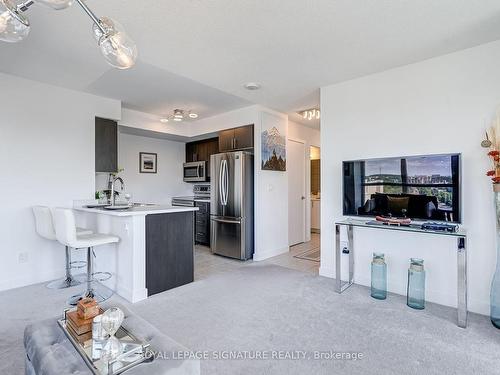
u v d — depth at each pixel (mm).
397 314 2406
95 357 1146
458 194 2428
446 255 2588
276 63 2764
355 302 2662
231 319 2334
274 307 2562
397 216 2754
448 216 2477
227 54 2570
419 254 2740
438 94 2643
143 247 2818
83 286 3145
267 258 4457
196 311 2486
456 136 2549
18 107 3164
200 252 4879
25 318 2361
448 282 2580
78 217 3611
